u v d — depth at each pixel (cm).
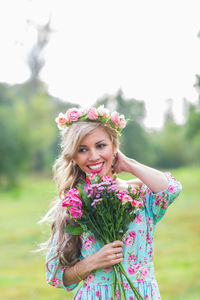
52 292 531
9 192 2505
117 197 215
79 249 242
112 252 215
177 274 602
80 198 218
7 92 4100
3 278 609
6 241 914
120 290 215
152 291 226
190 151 4822
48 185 2755
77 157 237
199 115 1814
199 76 1313
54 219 246
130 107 4197
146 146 4553
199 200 1573
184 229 1006
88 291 228
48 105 3488
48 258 239
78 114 240
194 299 476
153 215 237
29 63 4203
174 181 236
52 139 3509
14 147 3033
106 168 237
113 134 240
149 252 232
